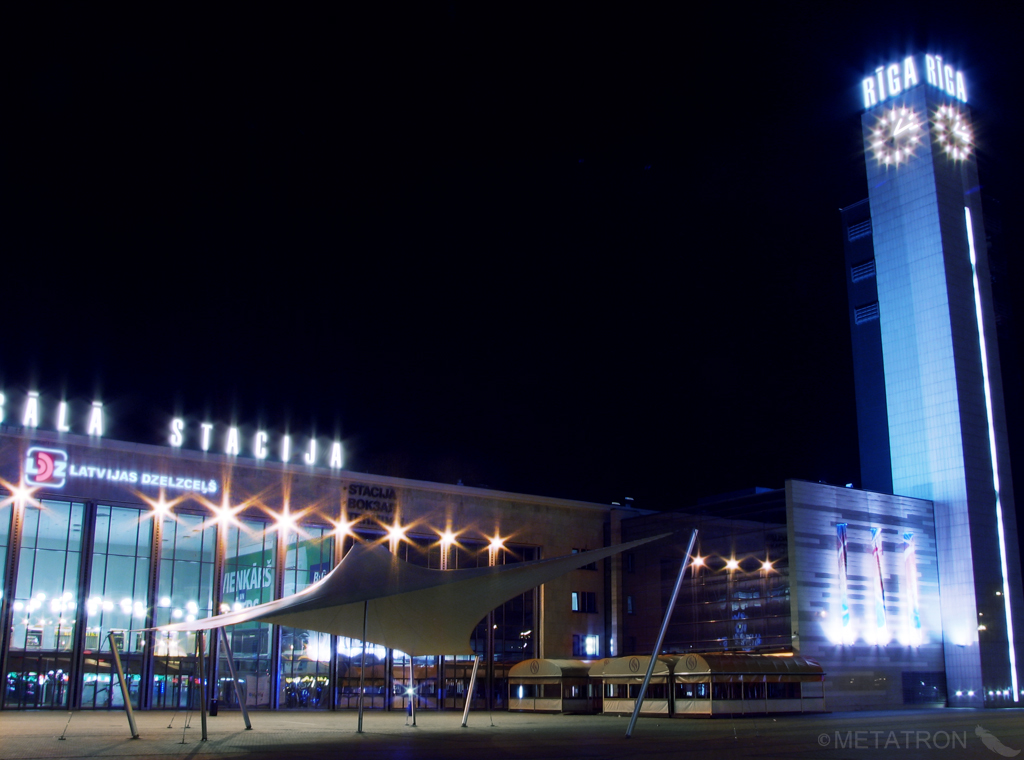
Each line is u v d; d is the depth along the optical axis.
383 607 31.72
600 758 22.38
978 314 76.38
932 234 76.56
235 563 57.12
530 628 67.44
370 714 54.06
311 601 29.84
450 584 29.56
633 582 71.56
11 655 49.41
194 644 54.91
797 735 31.86
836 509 63.94
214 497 57.22
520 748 25.80
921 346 75.88
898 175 80.25
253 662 56.47
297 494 60.19
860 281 83.25
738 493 69.38
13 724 37.81
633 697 51.94
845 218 85.75
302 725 38.62
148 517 55.03
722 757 22.66
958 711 58.50
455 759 22.03
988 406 74.19
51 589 51.31
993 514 71.69
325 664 58.78
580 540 71.69
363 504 62.44
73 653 51.00
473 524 66.62
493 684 64.25
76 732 33.12
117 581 53.28
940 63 81.19
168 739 29.70
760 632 61.38
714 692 47.28
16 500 50.91
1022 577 72.62
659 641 30.25
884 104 82.50
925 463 73.56
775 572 61.25
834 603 61.50
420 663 61.91
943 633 69.19
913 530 69.44
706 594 65.69
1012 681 68.38
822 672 53.06
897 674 64.25
